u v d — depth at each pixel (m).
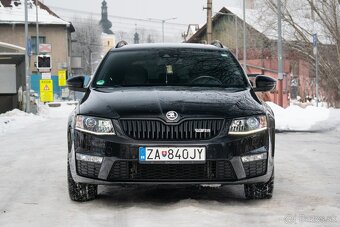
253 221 5.42
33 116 25.06
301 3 39.97
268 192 6.35
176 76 7.07
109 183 5.82
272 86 7.22
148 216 5.56
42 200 6.56
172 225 5.20
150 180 5.75
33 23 57.31
